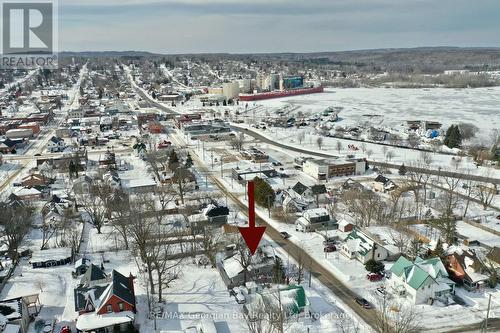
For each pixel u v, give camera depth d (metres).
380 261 83.31
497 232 96.19
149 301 68.06
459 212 109.44
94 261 83.19
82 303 65.75
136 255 84.25
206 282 76.31
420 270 70.12
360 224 100.19
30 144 191.50
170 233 94.19
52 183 135.50
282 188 128.88
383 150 172.62
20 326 59.38
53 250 85.56
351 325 63.03
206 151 176.12
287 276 76.88
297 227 99.06
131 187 124.81
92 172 145.75
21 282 75.81
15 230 86.12
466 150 173.00
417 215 106.69
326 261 83.94
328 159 148.88
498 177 138.50
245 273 73.44
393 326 62.19
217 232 94.44
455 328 62.50
